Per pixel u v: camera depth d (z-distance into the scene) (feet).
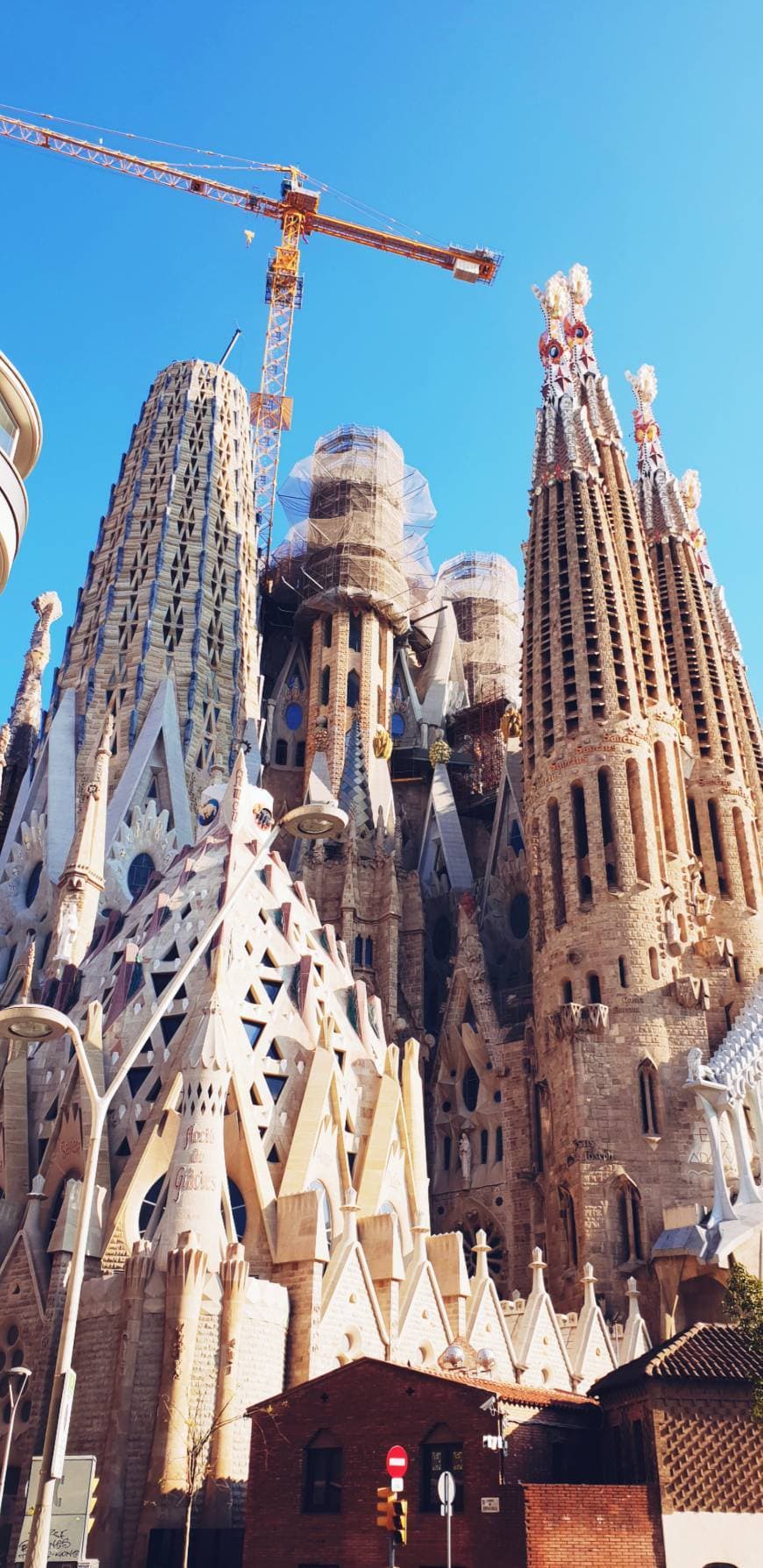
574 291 350.84
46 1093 196.24
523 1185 241.14
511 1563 108.17
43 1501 79.15
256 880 216.13
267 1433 128.26
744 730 330.75
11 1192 183.62
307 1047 195.83
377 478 369.91
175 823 279.69
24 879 277.44
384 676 353.51
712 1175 216.54
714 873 275.59
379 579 355.15
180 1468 142.31
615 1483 121.90
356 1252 174.50
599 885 244.63
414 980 286.05
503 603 415.23
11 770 357.61
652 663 279.90
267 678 366.02
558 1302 215.72
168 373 366.84
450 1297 185.26
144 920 217.97
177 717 297.53
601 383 329.93
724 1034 241.76
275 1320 160.56
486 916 301.63
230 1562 132.67
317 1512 121.60
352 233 444.55
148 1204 171.83
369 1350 169.37
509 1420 118.42
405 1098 211.41
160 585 316.40
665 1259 202.90
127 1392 147.43
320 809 108.68
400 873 300.20
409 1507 116.47
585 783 256.93
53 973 221.25
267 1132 183.73
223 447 351.46
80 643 317.63
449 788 337.52
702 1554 110.11
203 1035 176.45
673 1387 117.91
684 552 334.85
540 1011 246.68
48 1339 159.74
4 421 120.88
